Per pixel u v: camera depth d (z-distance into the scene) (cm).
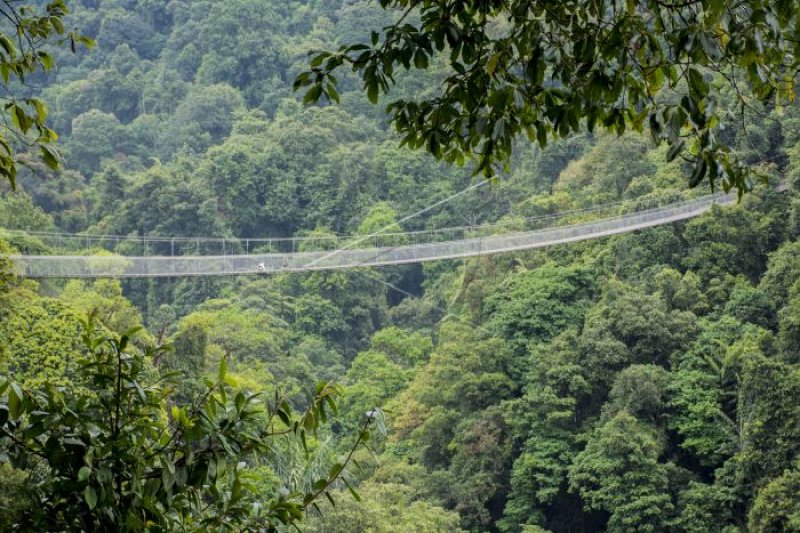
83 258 3822
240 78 10025
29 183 7538
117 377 555
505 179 7425
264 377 4853
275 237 7969
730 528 3688
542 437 4356
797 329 4272
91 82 9875
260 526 569
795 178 5222
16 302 2428
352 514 3116
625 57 539
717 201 5219
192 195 7631
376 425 596
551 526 4281
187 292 6750
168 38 11038
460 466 4394
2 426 525
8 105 641
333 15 10619
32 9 679
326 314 6594
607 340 4622
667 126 536
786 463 3725
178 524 562
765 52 572
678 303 4944
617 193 6147
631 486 3906
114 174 7688
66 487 522
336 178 8050
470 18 564
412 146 600
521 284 5466
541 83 553
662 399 4397
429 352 5909
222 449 557
